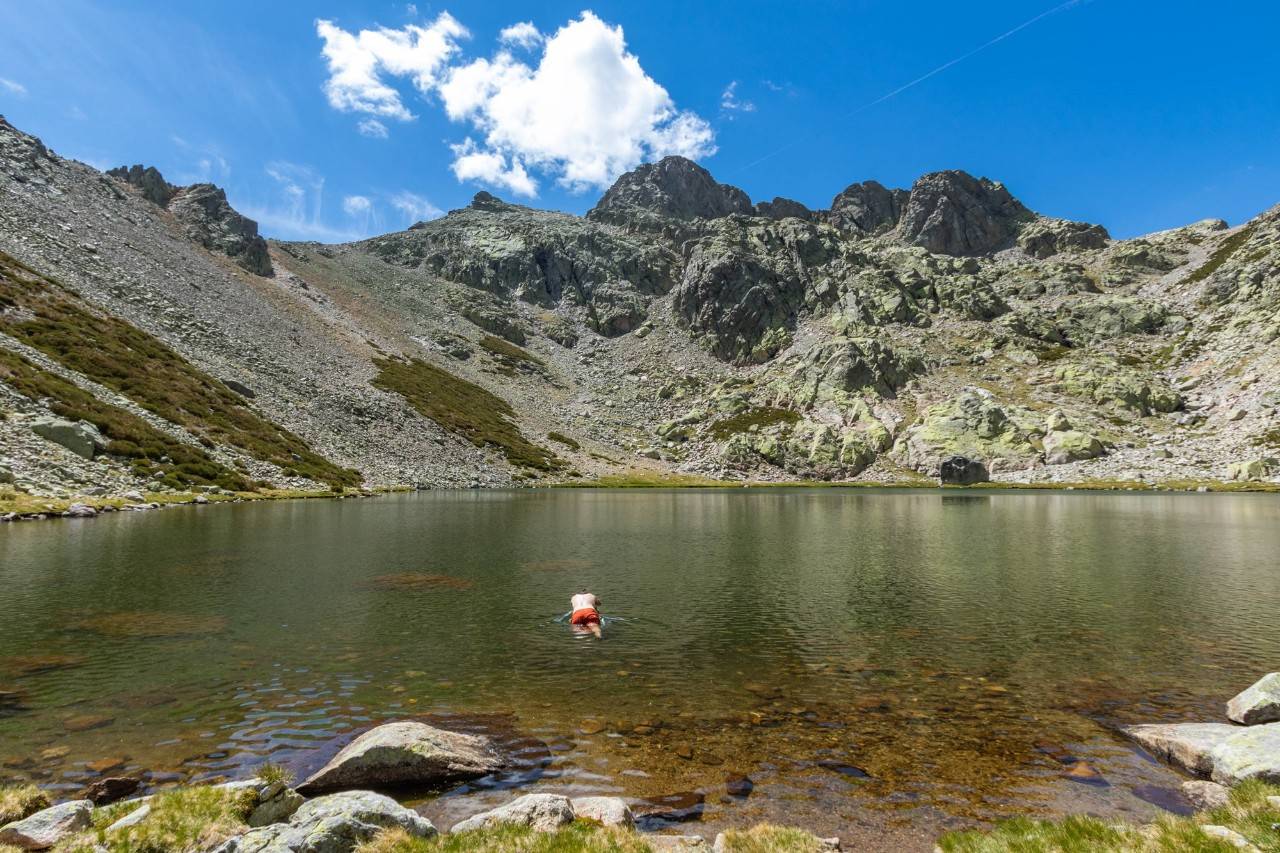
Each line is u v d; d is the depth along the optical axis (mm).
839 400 149125
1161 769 10242
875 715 12367
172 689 13352
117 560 27453
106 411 59250
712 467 132125
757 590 23938
